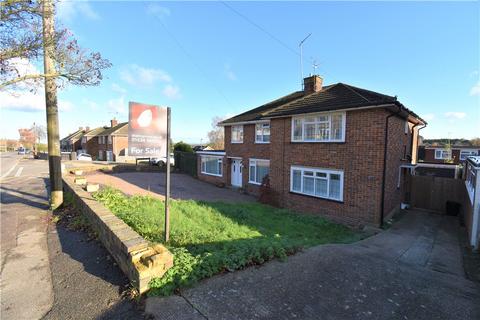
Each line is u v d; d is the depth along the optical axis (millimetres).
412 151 15523
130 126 4680
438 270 5859
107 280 3955
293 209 12906
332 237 8797
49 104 8734
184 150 30328
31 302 3494
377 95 10898
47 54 5449
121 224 5051
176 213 8414
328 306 3553
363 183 10312
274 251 5168
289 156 13164
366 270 5031
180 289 3547
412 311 3680
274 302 3490
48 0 5199
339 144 11023
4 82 5113
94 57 6129
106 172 23500
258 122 16922
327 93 12812
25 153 62062
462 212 11625
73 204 8805
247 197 16094
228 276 4055
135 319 3047
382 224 10086
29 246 5461
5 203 9766
